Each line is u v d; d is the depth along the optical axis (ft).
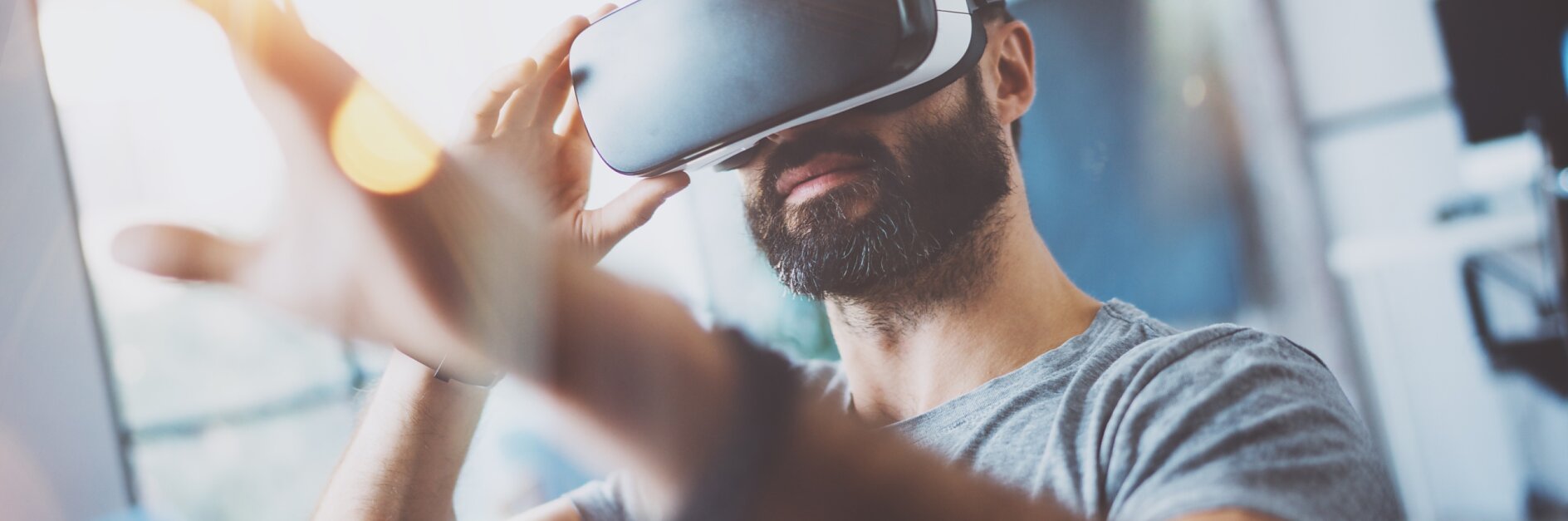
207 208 8.05
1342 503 1.49
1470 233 9.02
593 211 1.97
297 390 8.79
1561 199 6.30
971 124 1.98
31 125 7.59
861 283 1.96
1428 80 11.39
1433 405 9.45
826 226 1.88
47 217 7.69
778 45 1.57
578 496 2.51
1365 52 11.66
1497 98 9.48
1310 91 11.94
